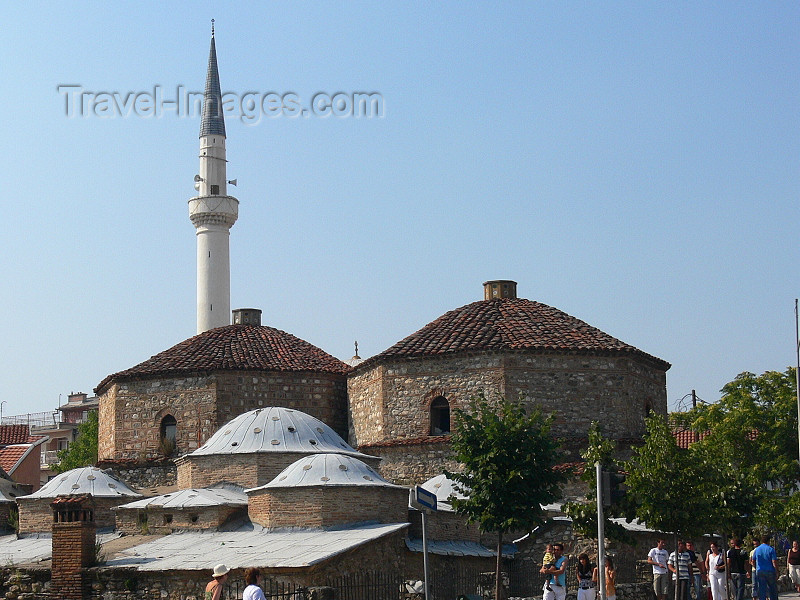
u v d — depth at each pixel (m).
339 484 39.91
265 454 44.84
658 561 34.19
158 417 53.69
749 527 41.84
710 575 36.00
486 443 37.47
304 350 57.38
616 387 49.50
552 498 37.78
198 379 53.31
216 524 41.56
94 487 47.62
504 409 38.62
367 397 52.81
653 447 36.12
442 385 49.94
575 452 47.72
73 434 112.94
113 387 55.06
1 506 50.62
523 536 44.75
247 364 53.75
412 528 42.00
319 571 34.50
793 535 49.12
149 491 51.78
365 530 38.66
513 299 55.44
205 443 48.38
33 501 47.22
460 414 38.72
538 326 51.38
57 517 37.81
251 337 57.72
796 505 48.66
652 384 52.56
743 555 36.44
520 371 48.84
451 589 36.84
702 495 35.81
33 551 43.12
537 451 37.53
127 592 36.47
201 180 77.31
